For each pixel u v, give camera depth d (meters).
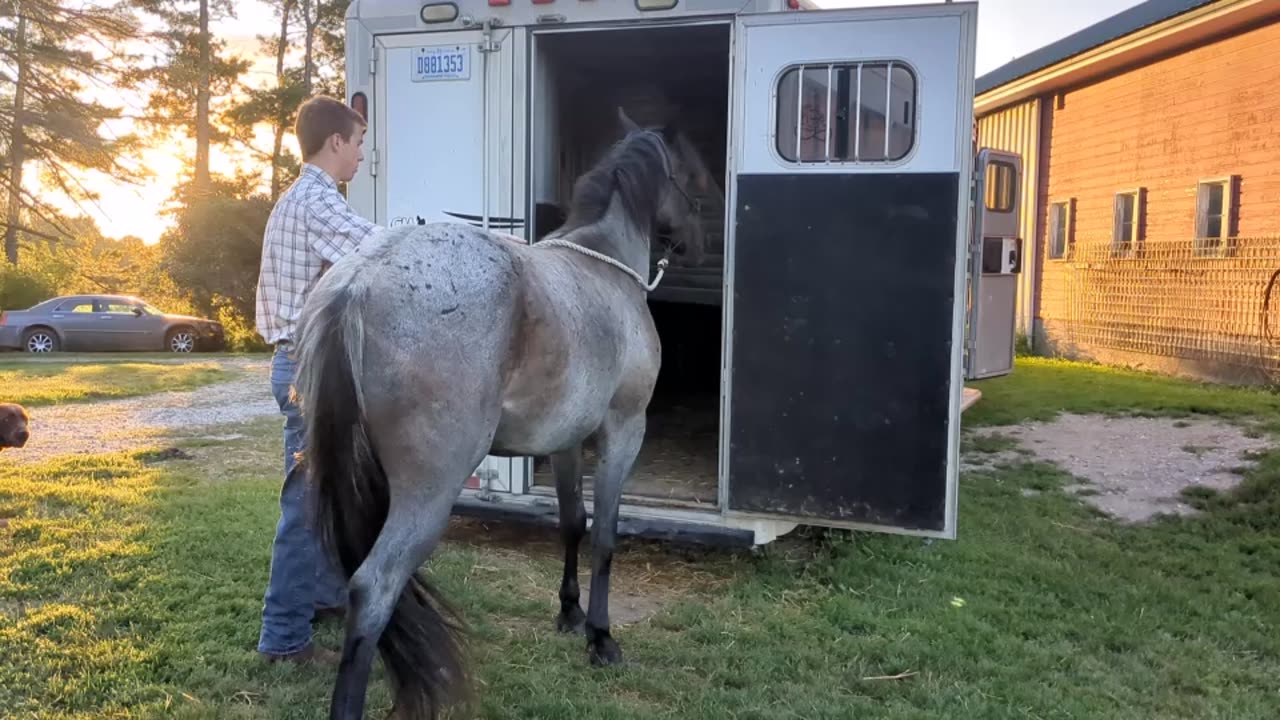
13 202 17.64
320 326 2.41
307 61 29.08
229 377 13.45
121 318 19.25
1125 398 9.27
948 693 3.22
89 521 4.95
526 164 4.43
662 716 3.04
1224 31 10.67
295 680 3.20
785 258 4.09
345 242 3.05
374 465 2.48
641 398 3.46
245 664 3.27
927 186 3.90
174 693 3.04
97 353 18.92
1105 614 4.01
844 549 4.76
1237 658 3.63
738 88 4.09
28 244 25.27
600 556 3.47
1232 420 8.13
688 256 4.53
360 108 4.62
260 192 27.45
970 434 7.77
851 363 4.05
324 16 28.58
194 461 7.04
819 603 4.09
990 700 3.19
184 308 25.14
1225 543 5.05
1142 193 12.23
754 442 4.20
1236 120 10.62
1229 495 5.83
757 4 4.07
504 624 3.83
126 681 3.10
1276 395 9.41
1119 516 5.65
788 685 3.28
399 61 4.56
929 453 3.98
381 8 4.55
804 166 4.04
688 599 4.16
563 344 2.83
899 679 3.37
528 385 2.76
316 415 2.39
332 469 2.40
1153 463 6.77
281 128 28.16
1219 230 11.08
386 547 2.44
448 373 2.50
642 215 3.74
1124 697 3.26
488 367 2.59
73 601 3.79
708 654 3.51
